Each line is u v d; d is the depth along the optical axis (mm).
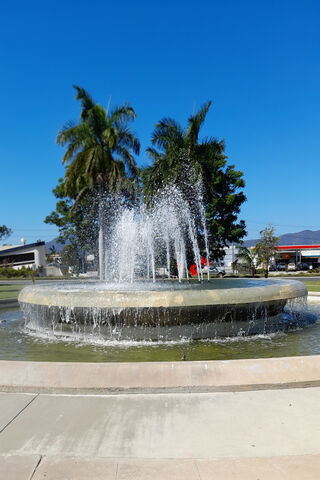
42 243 56906
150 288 7844
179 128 24109
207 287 7980
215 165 26531
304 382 4000
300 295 7918
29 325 8289
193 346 6492
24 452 2787
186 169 23875
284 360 4230
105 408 3535
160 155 25047
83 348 6441
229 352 6094
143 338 6855
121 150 25469
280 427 3135
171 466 2613
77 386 3896
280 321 7980
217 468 2586
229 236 32250
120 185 24594
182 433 3051
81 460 2688
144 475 2518
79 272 43688
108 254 25484
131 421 3268
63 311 7129
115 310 6672
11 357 5953
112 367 4109
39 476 2506
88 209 32438
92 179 24609
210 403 3627
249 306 7000
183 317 6750
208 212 30203
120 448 2836
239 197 32000
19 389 3963
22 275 47375
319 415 3348
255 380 3965
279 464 2623
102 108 25359
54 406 3592
